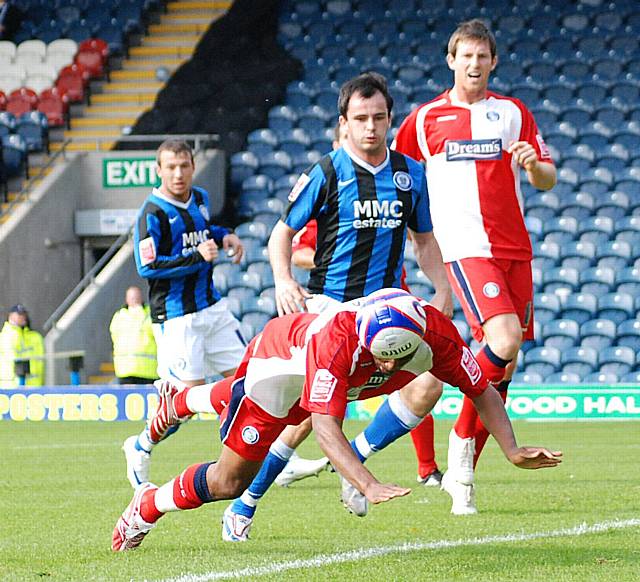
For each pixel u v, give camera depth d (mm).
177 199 31172
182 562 17578
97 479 31828
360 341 15523
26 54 85938
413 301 15656
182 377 31453
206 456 38312
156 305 31438
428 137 24969
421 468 28641
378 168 20516
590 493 26484
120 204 73750
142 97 82062
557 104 77938
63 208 72500
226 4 89188
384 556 17844
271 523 22297
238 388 17141
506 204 24578
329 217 20531
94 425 53875
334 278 20672
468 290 24328
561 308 62625
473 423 23062
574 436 44438
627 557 17484
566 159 73312
